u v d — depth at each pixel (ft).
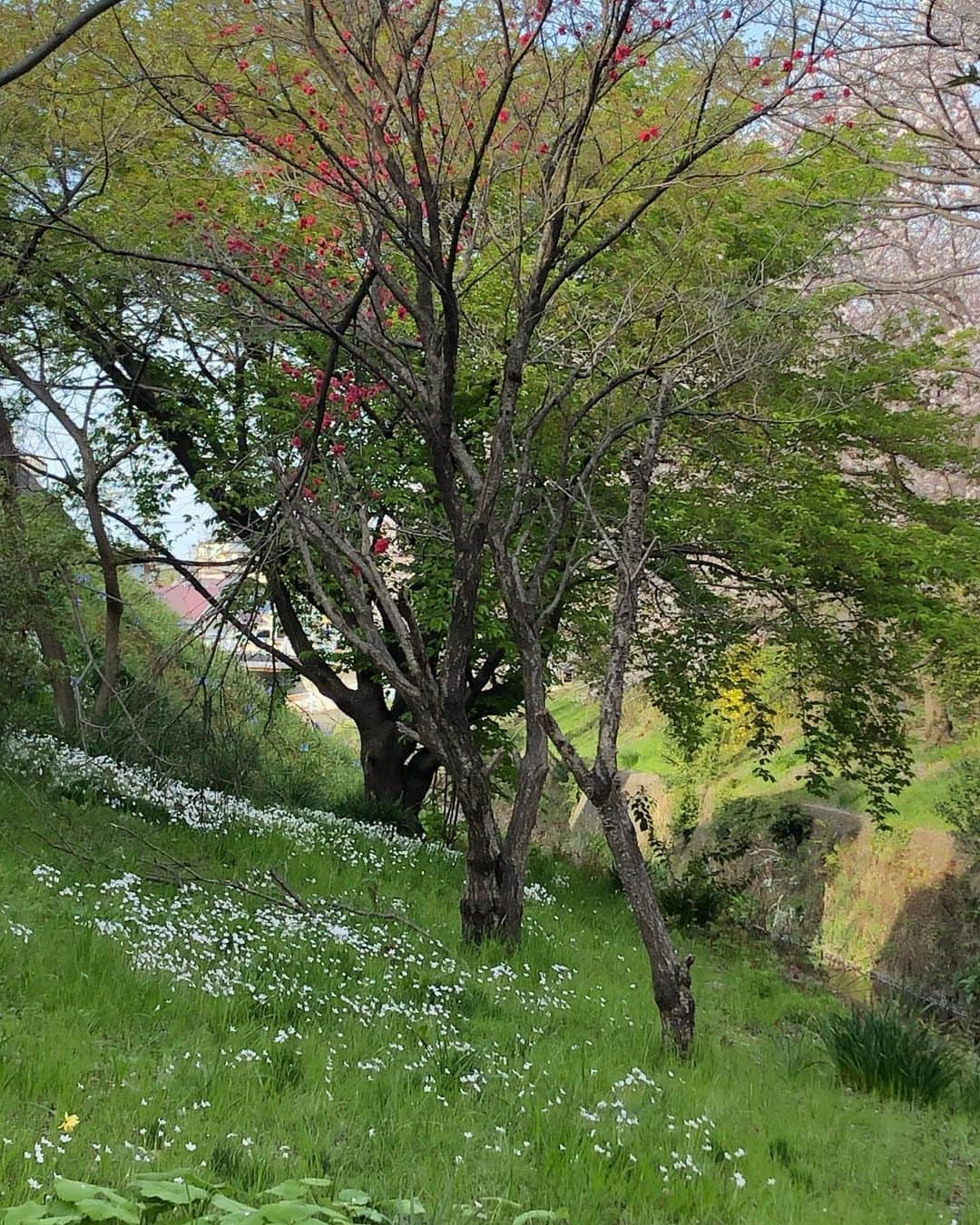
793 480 51.44
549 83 31.32
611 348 39.81
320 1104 19.70
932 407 64.75
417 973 30.66
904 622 52.34
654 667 59.26
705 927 55.88
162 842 39.37
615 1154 20.06
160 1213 13.66
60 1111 17.13
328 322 33.63
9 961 23.52
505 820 84.64
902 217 50.19
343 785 76.54
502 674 63.46
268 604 55.11
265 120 32.35
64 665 45.96
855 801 78.02
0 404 47.67
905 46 41.24
